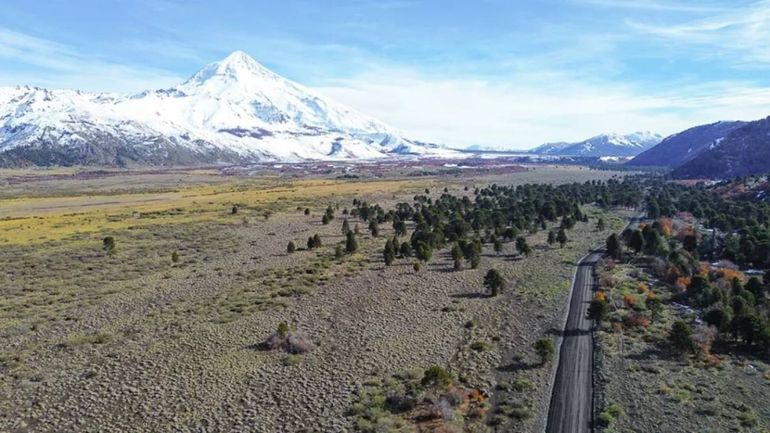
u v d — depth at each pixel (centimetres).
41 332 6875
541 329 7025
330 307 7900
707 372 5694
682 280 8656
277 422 4722
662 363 5916
